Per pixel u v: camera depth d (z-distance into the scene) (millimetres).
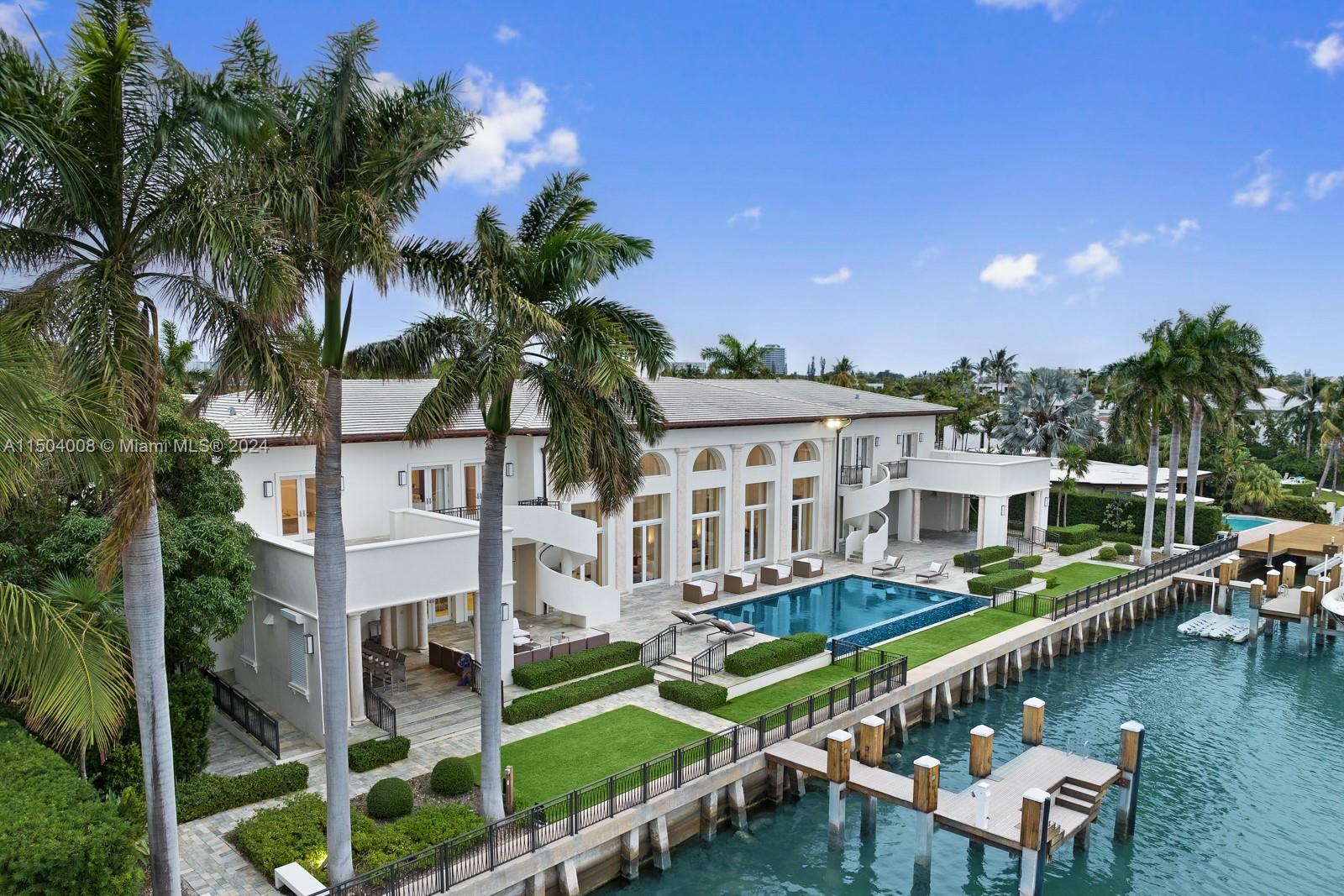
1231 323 40875
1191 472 46312
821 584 36719
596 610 28516
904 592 35719
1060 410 54031
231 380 12656
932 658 26734
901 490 46531
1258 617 34469
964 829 16812
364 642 25797
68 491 16406
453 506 28719
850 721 22125
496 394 14672
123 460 10562
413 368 16516
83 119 10602
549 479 30531
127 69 10594
